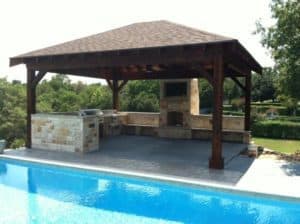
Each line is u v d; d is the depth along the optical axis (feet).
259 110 125.29
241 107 133.39
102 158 35.65
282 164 32.89
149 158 35.63
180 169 30.42
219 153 30.48
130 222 20.47
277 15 37.65
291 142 60.70
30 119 42.70
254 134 71.20
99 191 26.58
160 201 24.29
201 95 127.85
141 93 119.55
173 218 21.18
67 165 31.99
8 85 129.08
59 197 25.29
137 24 44.70
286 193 23.02
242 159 35.47
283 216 21.43
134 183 28.22
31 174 31.94
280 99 43.34
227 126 50.37
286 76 37.63
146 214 21.84
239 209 22.66
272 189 24.00
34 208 22.89
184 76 51.72
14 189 27.30
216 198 24.64
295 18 35.73
